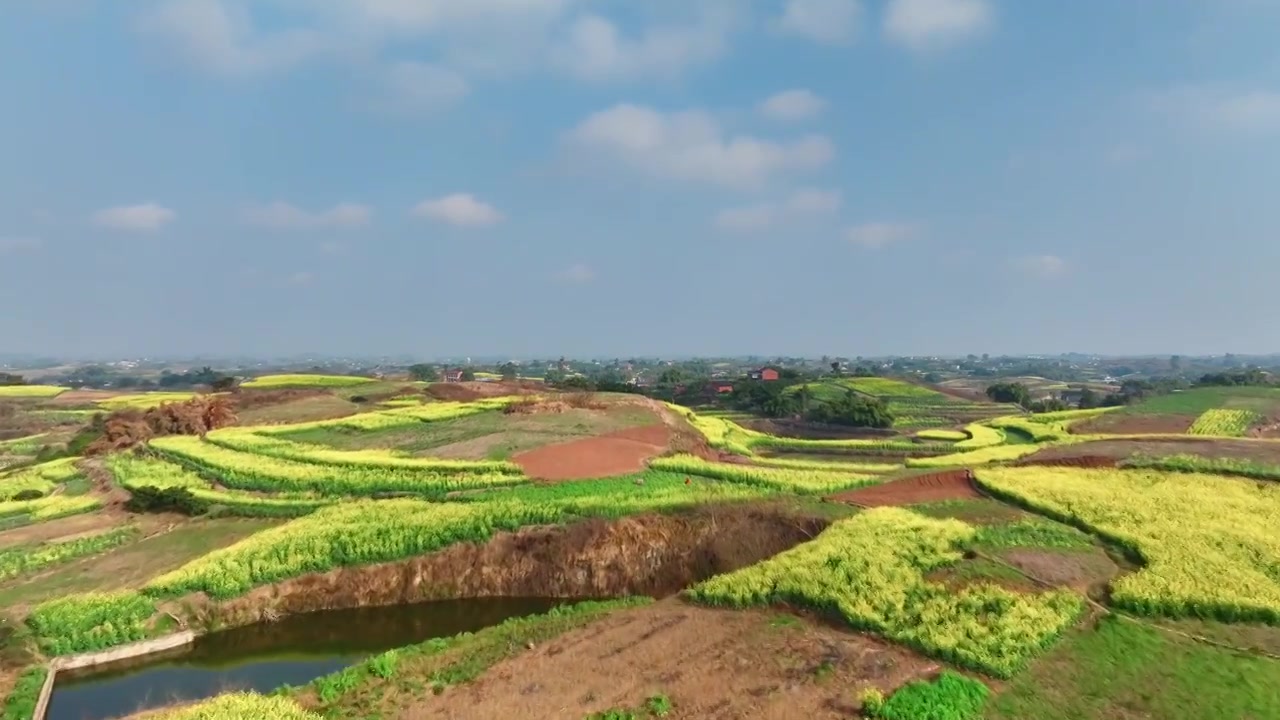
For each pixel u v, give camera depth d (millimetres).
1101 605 25672
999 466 46469
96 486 50594
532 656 24312
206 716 19484
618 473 48469
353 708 21219
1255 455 44719
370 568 33938
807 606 26641
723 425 82000
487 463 49406
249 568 32562
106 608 28859
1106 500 35750
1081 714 19531
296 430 63688
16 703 23109
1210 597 25016
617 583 34656
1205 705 19812
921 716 19016
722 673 22156
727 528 36156
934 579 27734
